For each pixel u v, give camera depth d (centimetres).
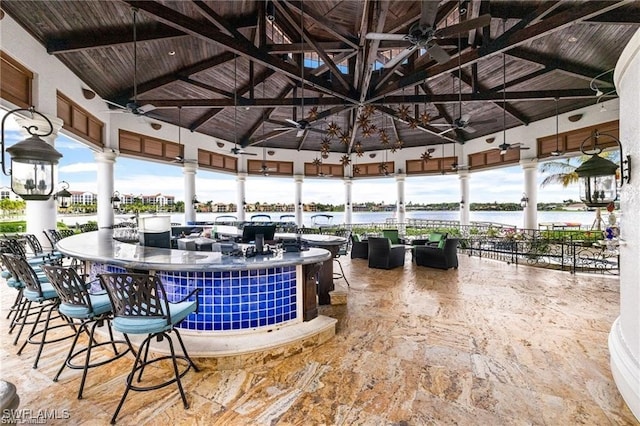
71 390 218
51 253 416
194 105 652
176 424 185
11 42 414
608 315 365
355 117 878
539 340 298
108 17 464
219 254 286
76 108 598
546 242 710
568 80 711
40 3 416
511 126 944
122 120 773
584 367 248
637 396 184
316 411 196
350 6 534
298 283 300
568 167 1387
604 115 736
